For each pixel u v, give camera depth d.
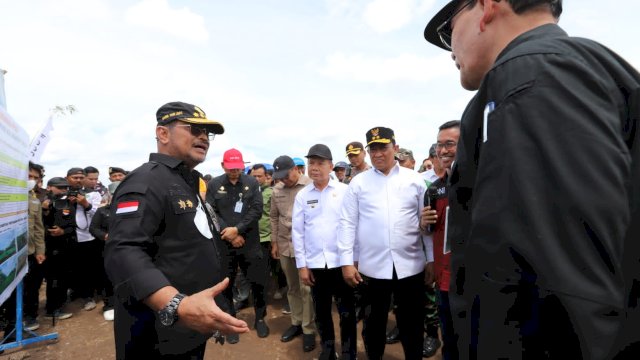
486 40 0.71
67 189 4.58
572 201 0.44
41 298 5.40
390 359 3.01
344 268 2.53
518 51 0.57
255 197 3.82
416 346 2.42
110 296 4.50
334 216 2.76
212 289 1.15
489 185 0.54
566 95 0.48
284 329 3.78
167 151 1.67
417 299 2.43
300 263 2.88
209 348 3.35
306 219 2.88
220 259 1.72
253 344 3.43
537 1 0.64
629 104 0.51
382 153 2.42
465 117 0.68
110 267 1.30
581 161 0.45
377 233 2.41
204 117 1.74
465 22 0.76
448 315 2.08
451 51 0.92
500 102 0.54
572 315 0.43
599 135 0.46
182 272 1.48
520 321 0.50
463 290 0.68
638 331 0.46
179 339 1.45
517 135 0.50
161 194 1.46
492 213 0.52
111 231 1.35
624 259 0.47
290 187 3.66
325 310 2.83
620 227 0.45
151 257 1.44
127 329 1.39
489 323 0.54
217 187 3.88
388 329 3.62
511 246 0.49
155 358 1.45
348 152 4.45
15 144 2.83
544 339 0.48
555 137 0.47
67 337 3.77
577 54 0.53
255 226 3.82
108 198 5.53
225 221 3.75
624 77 0.52
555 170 0.46
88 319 4.34
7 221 2.57
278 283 4.87
